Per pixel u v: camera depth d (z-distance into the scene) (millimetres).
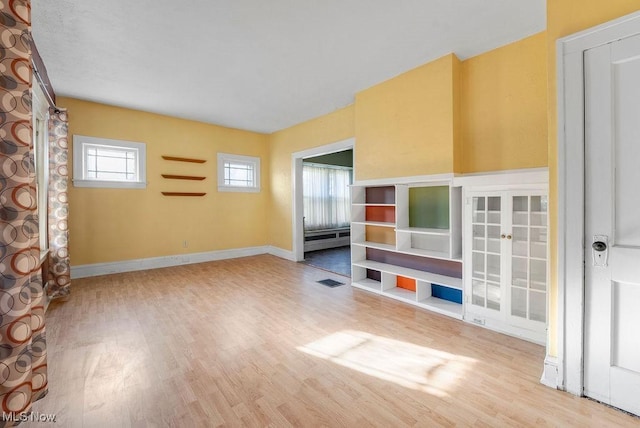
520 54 2686
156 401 1691
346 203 7891
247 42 2760
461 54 2969
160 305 3254
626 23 1514
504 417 1549
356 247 4008
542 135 2559
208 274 4629
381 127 3643
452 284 2916
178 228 5254
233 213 5953
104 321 2822
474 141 2982
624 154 1559
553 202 1800
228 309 3145
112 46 2812
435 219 3350
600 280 1632
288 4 2229
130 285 4000
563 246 1737
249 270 4914
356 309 3137
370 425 1507
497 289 2572
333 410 1618
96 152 4520
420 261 3504
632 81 1525
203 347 2328
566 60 1705
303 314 3002
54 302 3330
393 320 2840
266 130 6137
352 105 4488
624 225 1568
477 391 1770
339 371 1993
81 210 4336
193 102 4398
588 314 1675
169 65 3213
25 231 1354
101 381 1881
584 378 1697
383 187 3908
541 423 1502
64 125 3533
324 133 5016
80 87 3803
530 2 2207
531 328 2369
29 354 1340
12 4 1344
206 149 5559
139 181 4797
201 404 1669
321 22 2457
